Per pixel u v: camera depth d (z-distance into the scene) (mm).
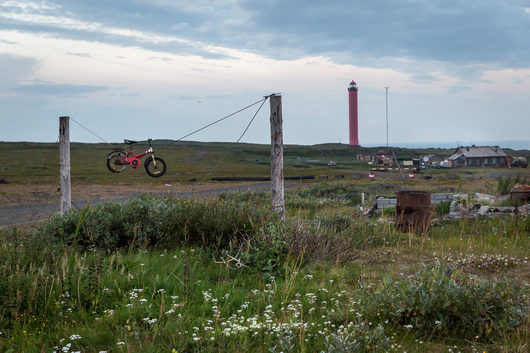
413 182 50031
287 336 3982
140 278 6117
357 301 5461
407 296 4895
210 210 9141
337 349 3719
